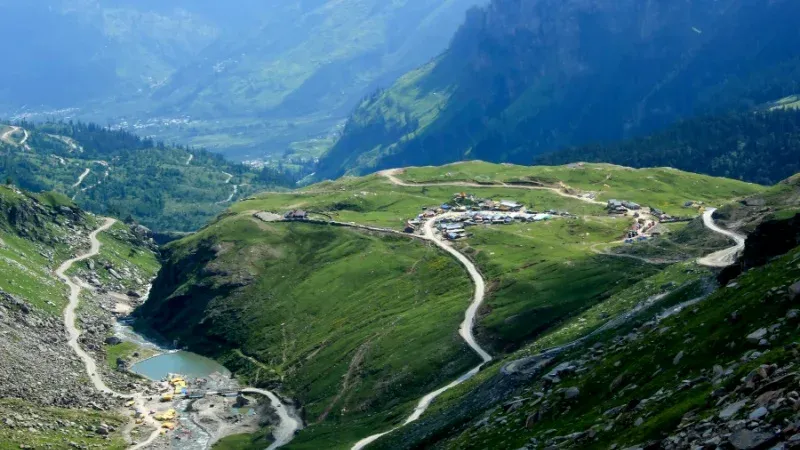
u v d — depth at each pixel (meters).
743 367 69.62
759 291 87.06
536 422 99.31
